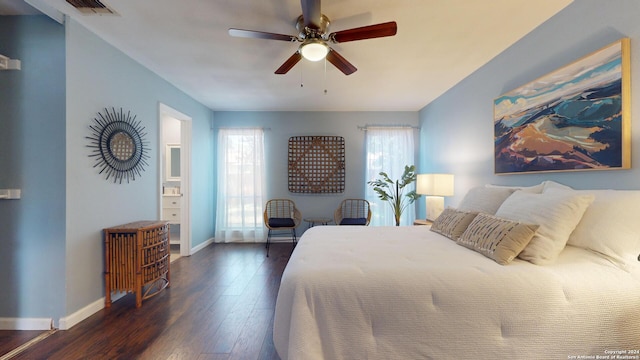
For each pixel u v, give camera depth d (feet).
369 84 11.41
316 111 15.90
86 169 7.24
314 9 5.57
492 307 4.02
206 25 7.09
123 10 6.44
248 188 15.75
